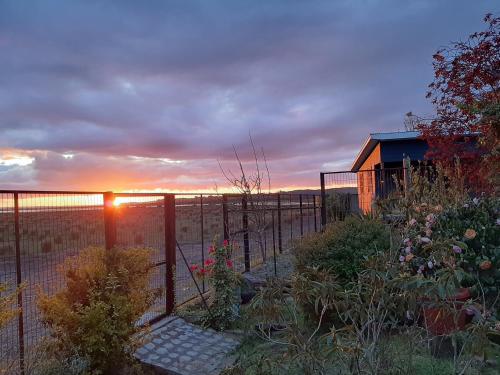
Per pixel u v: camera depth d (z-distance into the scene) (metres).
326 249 5.85
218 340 5.95
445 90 8.79
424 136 9.36
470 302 3.15
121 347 4.34
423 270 4.25
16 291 3.58
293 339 2.86
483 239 4.93
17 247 4.04
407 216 4.29
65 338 4.09
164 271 6.73
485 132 6.95
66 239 4.68
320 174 12.55
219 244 7.20
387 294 2.90
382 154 16.08
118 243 5.61
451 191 7.23
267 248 11.55
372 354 2.81
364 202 15.57
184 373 4.92
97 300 4.39
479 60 8.12
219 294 6.57
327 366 2.86
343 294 2.94
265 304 2.99
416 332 3.42
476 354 3.14
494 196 6.21
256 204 9.48
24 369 3.72
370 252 5.43
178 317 6.56
